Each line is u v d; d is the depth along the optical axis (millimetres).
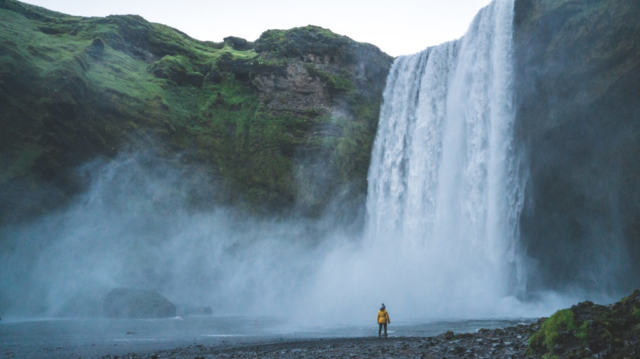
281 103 55625
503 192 40625
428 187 48625
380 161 54969
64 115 41156
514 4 40188
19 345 17469
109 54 51656
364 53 59125
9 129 38469
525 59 39312
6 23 47438
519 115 40188
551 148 38531
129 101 47688
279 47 58094
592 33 33812
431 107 50406
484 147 43031
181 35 65000
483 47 44219
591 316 10070
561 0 36062
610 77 32844
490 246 41125
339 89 56156
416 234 48562
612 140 35000
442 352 12617
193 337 20109
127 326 26047
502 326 24375
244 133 53688
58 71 41844
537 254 41688
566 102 36125
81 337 20266
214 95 56125
